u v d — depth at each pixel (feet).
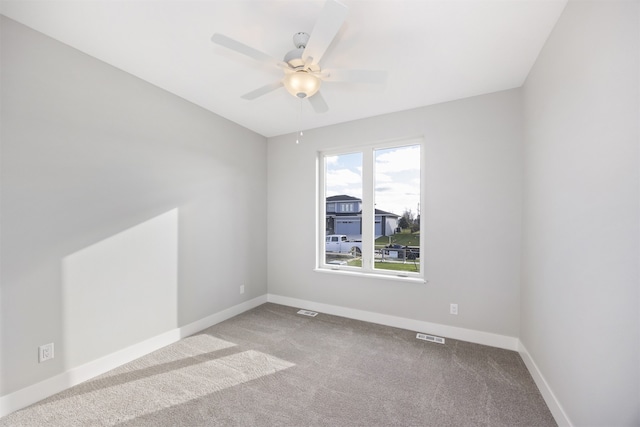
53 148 5.90
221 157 10.23
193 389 6.15
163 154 8.20
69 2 4.83
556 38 5.31
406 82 7.63
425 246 9.19
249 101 8.96
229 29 5.58
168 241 8.35
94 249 6.61
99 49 6.27
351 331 9.32
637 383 3.20
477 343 8.41
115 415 5.32
